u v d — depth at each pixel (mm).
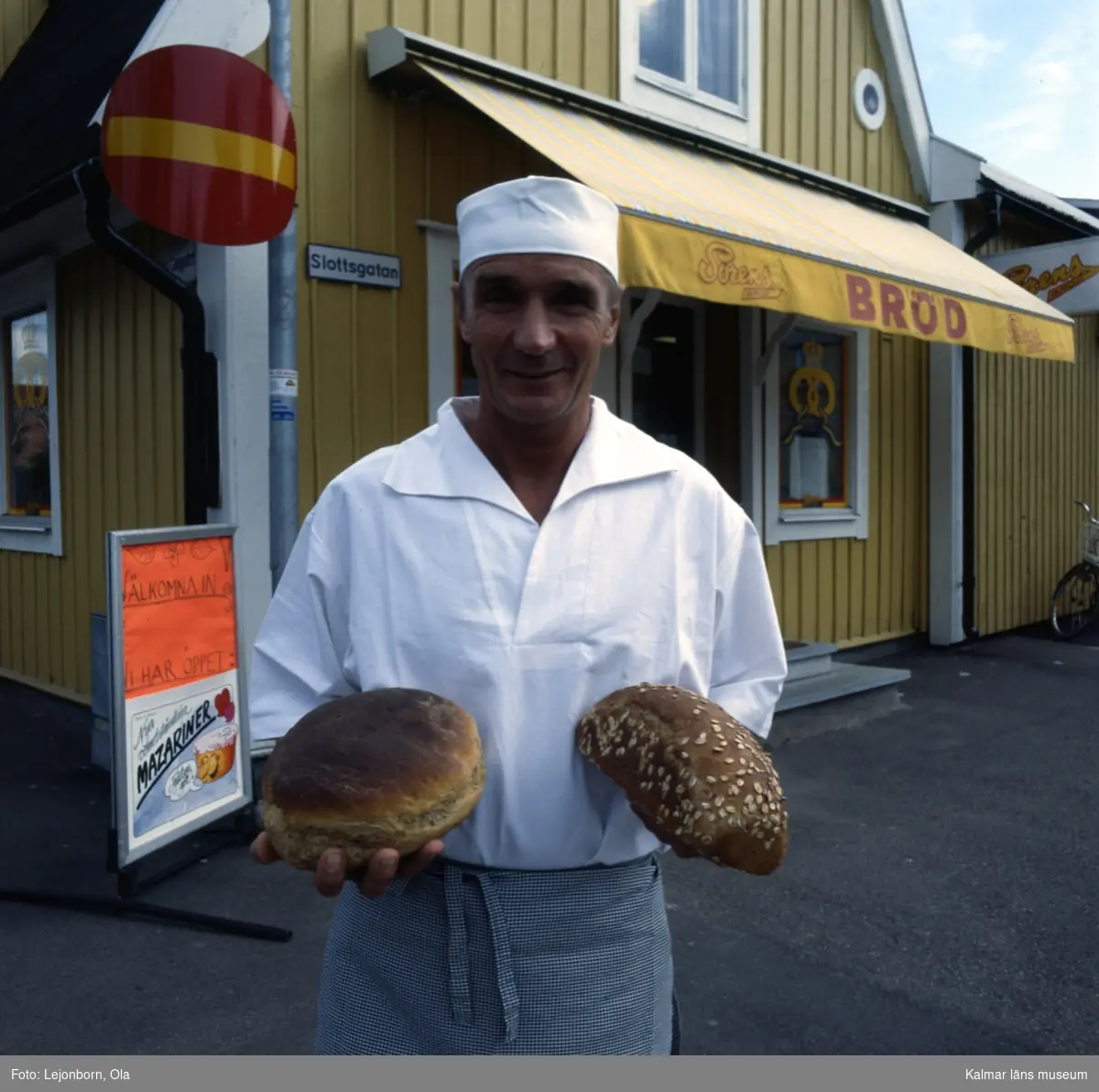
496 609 1373
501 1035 1396
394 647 1391
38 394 6453
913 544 8609
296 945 3258
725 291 4566
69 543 6176
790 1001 2957
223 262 4391
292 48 4656
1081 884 3846
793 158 7391
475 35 5344
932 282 6062
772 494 7332
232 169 3658
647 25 6355
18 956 3166
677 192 4996
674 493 1475
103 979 3020
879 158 8203
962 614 8805
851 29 7852
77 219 5438
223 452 4453
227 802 3717
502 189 1349
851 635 8047
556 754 1383
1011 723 6312
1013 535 9648
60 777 4980
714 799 1272
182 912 3389
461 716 1308
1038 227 9781
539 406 1348
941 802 4809
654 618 1436
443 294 5258
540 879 1411
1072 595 10000
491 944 1394
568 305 1357
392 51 4820
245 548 4473
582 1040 1408
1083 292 8117
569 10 5793
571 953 1415
